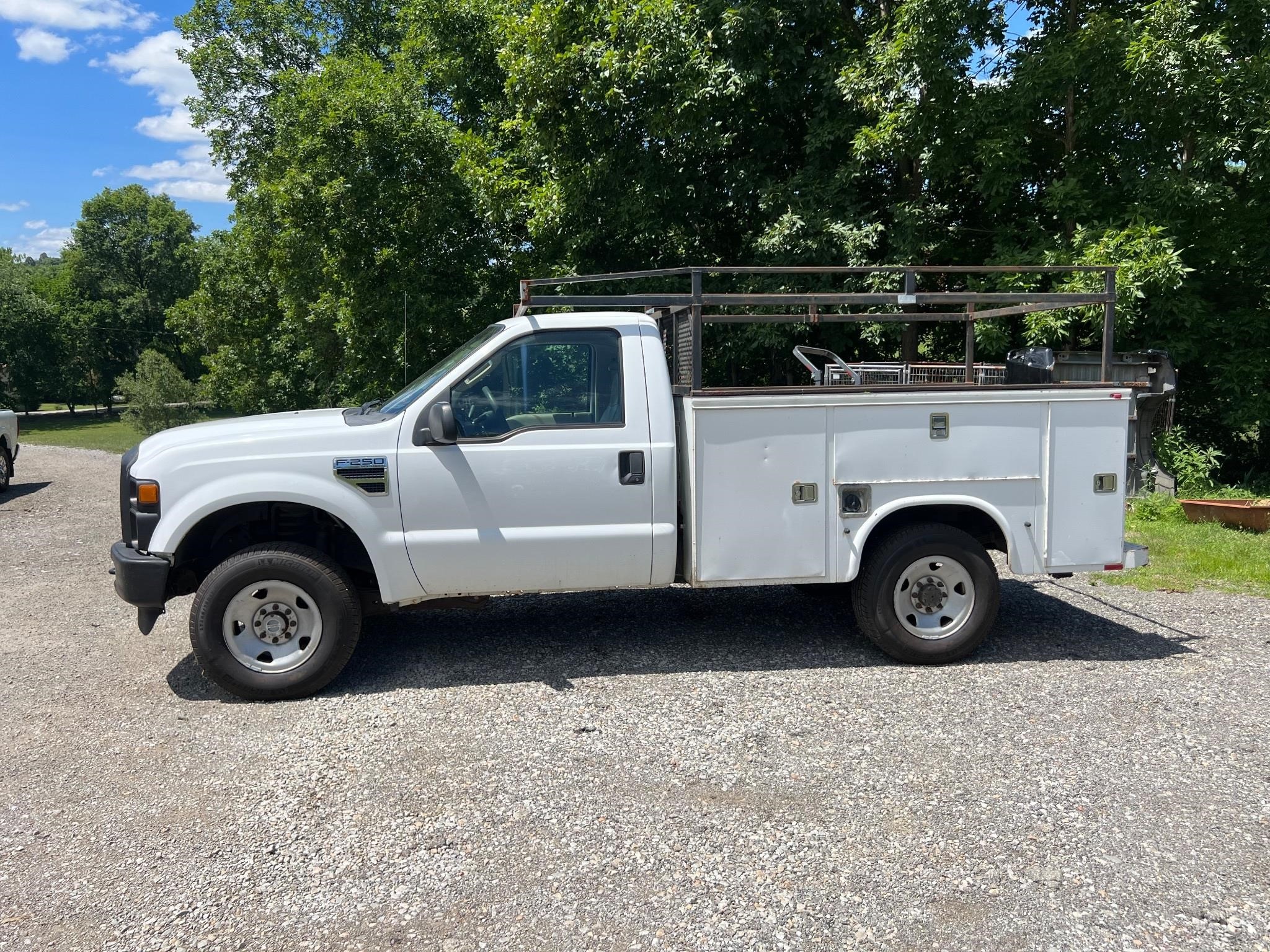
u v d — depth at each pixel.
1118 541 5.46
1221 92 10.25
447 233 16.30
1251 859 3.24
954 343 12.81
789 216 11.38
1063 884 3.11
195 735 4.50
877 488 5.25
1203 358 11.48
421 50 18.56
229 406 27.38
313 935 2.90
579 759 4.13
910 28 10.77
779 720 4.54
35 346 45.97
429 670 5.36
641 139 12.90
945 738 4.29
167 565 4.84
